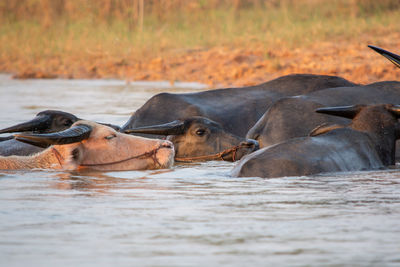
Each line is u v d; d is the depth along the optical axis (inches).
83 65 3070.9
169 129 1223.5
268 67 2519.7
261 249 572.4
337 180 880.3
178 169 1058.1
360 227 643.5
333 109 1065.5
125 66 2977.4
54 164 1032.8
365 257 550.6
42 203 757.9
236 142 1225.4
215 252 563.8
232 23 3499.0
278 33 3115.2
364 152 995.9
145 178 948.6
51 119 1198.9
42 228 643.5
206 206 735.7
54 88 2459.4
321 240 599.8
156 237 610.2
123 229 638.5
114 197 792.9
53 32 3777.1
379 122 1042.7
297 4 3870.6
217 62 2760.8
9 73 3105.3
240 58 2733.8
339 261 539.8
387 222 661.3
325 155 949.2
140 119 1349.7
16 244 590.2
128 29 3609.7
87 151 1040.2
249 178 912.9
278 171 912.9
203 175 976.3
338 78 1433.3
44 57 3316.9
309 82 1424.7
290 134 1181.7
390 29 2974.9
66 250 571.8
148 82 2603.3
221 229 636.7
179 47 3147.1
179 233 623.2
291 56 2684.5
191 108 1342.3
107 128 1056.8
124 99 2075.5
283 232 625.6
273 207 727.1
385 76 2260.1
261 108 1380.4
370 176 911.7
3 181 916.0
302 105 1218.0
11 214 702.5
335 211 706.2
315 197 776.3
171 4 3998.5
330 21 3294.8
